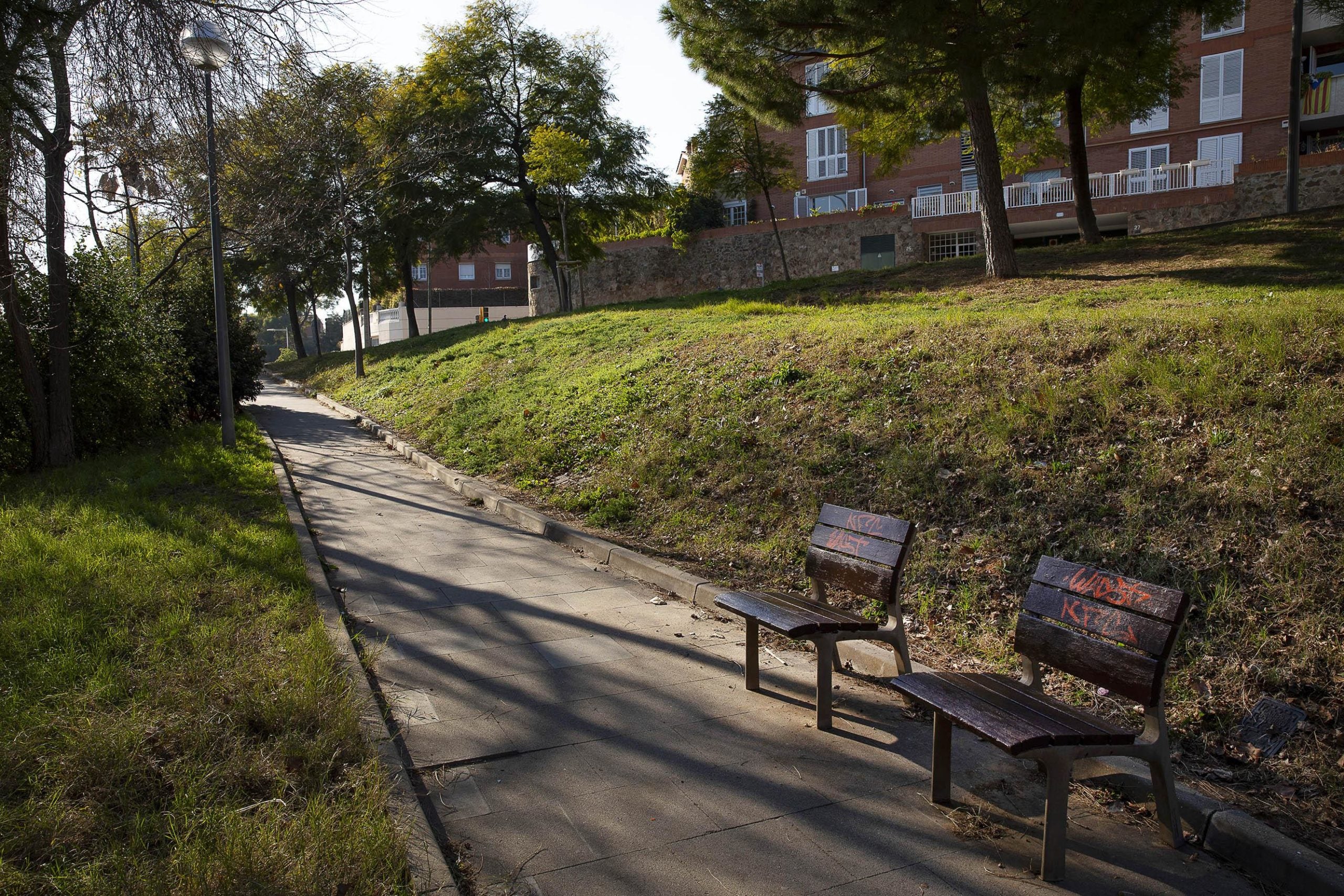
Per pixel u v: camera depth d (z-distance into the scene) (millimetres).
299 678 4270
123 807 3176
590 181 34344
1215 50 30109
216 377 18938
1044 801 3609
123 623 5051
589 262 38625
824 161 38781
